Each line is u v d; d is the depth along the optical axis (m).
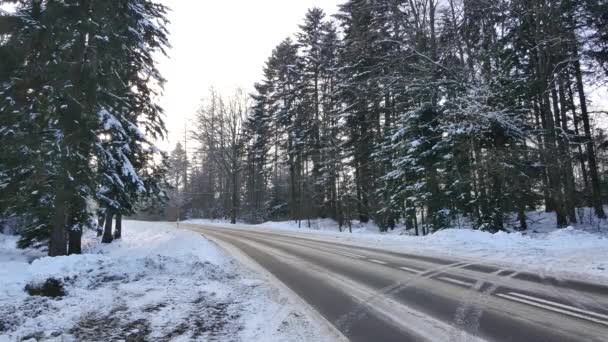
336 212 34.31
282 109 38.59
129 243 18.83
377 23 24.20
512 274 8.56
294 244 16.78
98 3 10.62
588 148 21.50
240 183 53.12
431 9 21.11
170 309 6.24
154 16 15.70
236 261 11.88
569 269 8.87
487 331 5.01
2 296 6.73
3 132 10.02
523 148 17.48
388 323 5.45
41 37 9.97
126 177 12.96
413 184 21.06
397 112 25.09
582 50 17.14
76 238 13.00
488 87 17.27
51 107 10.38
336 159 29.66
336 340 4.82
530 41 19.80
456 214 20.03
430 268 9.71
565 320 5.34
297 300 6.85
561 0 16.80
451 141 18.70
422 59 20.39
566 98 23.75
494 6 18.48
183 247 15.02
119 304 6.51
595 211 21.16
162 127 17.09
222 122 44.69
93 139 11.37
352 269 9.96
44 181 10.50
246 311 6.15
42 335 5.00
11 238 17.81
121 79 12.60
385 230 26.45
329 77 34.25
